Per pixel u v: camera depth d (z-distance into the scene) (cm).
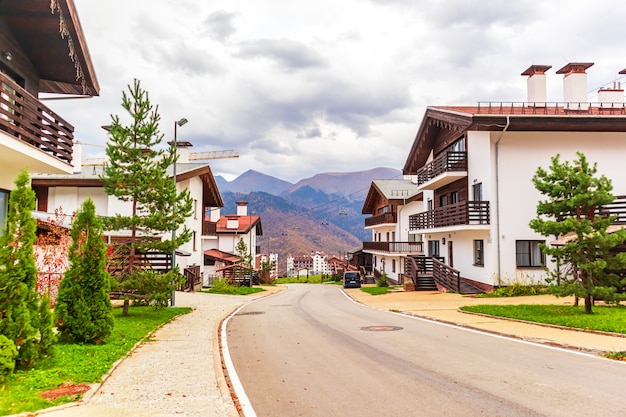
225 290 3319
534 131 2405
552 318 1387
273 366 933
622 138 2414
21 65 1450
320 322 1623
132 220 1667
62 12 1301
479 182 2508
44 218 1797
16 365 804
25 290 794
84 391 702
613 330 1159
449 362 923
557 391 706
